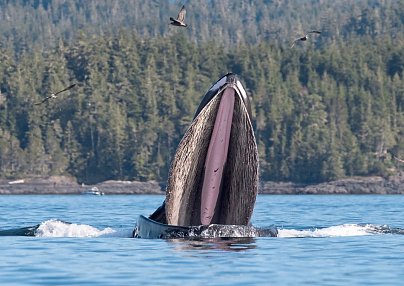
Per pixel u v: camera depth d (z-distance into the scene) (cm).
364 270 11050
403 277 10556
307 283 10150
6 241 14212
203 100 13862
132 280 10325
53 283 10162
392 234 15338
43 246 13450
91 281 10262
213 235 14000
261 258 11925
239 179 14175
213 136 14012
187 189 14300
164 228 14162
